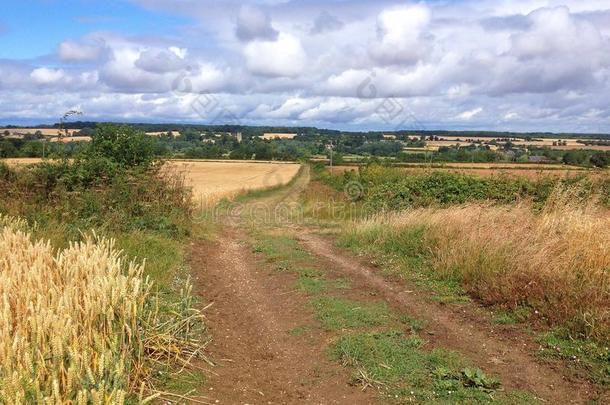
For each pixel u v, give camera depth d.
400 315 6.96
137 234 10.73
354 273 9.50
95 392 3.34
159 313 5.68
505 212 10.95
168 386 4.62
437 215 11.82
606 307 6.20
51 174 12.19
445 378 5.07
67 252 5.92
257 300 7.96
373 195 17.33
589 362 5.30
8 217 9.74
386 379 5.07
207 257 11.23
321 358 5.62
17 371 3.45
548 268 7.41
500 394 4.76
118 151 14.63
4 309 4.15
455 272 8.59
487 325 6.56
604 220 8.80
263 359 5.64
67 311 4.36
